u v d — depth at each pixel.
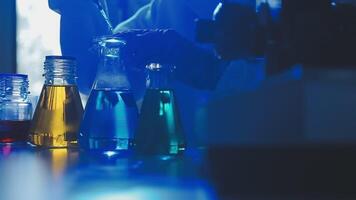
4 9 0.99
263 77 0.70
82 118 0.85
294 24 0.69
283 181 0.59
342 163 0.59
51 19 0.98
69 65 0.89
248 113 0.61
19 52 0.99
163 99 0.80
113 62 0.88
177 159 0.77
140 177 0.66
